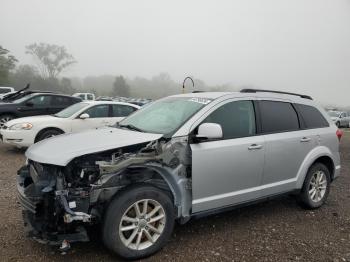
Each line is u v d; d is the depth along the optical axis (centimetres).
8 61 6388
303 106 546
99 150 361
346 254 407
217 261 380
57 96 1338
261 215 523
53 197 343
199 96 474
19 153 963
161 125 432
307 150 523
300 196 537
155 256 384
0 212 491
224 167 421
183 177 398
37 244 400
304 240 440
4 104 1242
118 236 356
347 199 620
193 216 411
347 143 1547
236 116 451
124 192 360
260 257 392
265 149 462
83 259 371
